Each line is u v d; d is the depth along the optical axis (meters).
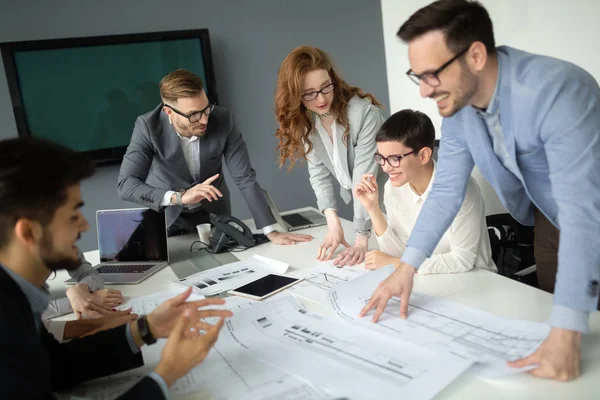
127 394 0.81
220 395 0.90
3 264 0.83
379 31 4.06
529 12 2.89
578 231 0.90
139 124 2.08
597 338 0.97
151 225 1.85
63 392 1.01
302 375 0.93
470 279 1.36
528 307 1.15
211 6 3.51
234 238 1.90
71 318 1.43
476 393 0.85
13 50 3.02
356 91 1.99
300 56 1.81
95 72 3.23
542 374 0.86
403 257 1.23
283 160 2.09
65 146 0.89
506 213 1.97
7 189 0.78
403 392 0.85
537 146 1.06
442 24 0.93
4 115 3.12
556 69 0.97
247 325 1.16
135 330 1.03
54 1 3.12
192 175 2.18
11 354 0.77
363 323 1.11
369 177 1.71
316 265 1.62
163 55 3.37
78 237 0.89
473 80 0.99
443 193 1.28
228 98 3.66
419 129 1.57
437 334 1.03
